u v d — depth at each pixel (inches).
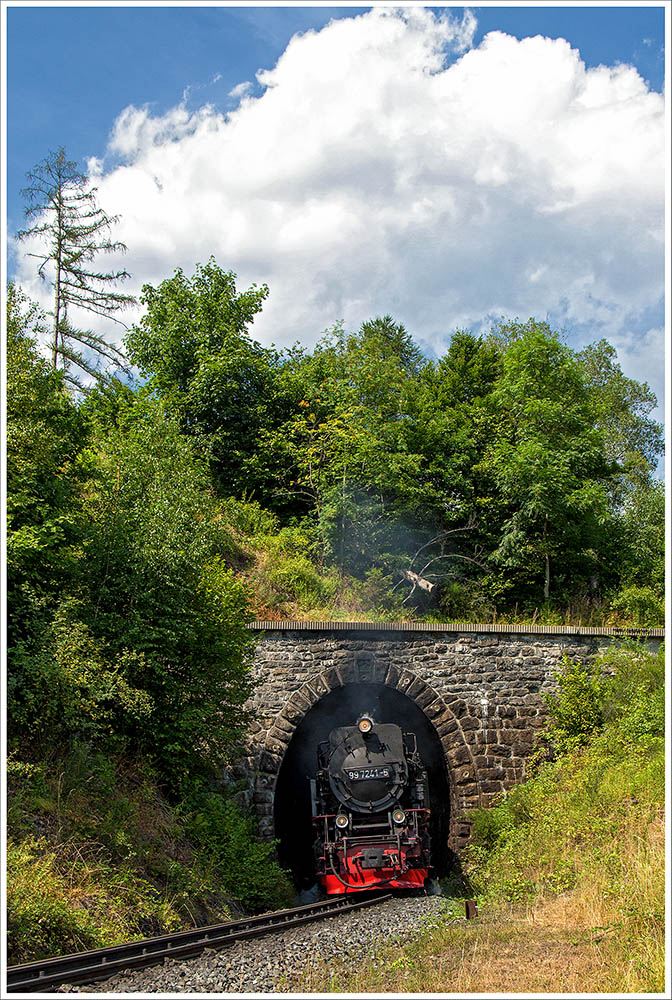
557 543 1106.7
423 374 1446.9
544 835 598.9
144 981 316.5
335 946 412.2
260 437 1213.7
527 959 337.1
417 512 1178.0
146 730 568.1
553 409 1110.4
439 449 1214.3
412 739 790.5
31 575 499.2
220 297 1280.8
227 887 557.0
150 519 590.2
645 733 685.3
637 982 287.3
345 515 1064.8
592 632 794.8
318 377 1279.5
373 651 780.0
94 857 433.7
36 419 535.5
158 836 506.3
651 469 1462.8
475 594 1086.4
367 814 703.7
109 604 569.0
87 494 603.5
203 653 615.8
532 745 775.7
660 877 388.5
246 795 741.9
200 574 614.9
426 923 445.1
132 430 871.1
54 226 1245.7
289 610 909.8
